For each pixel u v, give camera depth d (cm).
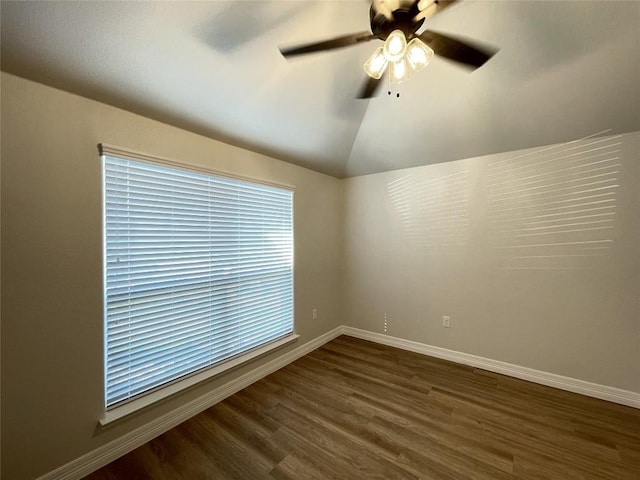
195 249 205
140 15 126
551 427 184
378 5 108
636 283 205
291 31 154
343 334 367
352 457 160
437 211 290
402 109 237
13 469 132
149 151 177
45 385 140
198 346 208
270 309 267
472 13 154
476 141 248
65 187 145
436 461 156
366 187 342
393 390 230
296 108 216
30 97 134
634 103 184
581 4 141
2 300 128
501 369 258
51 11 115
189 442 173
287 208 286
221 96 182
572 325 228
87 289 153
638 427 183
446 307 288
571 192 225
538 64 175
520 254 248
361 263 348
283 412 202
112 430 162
